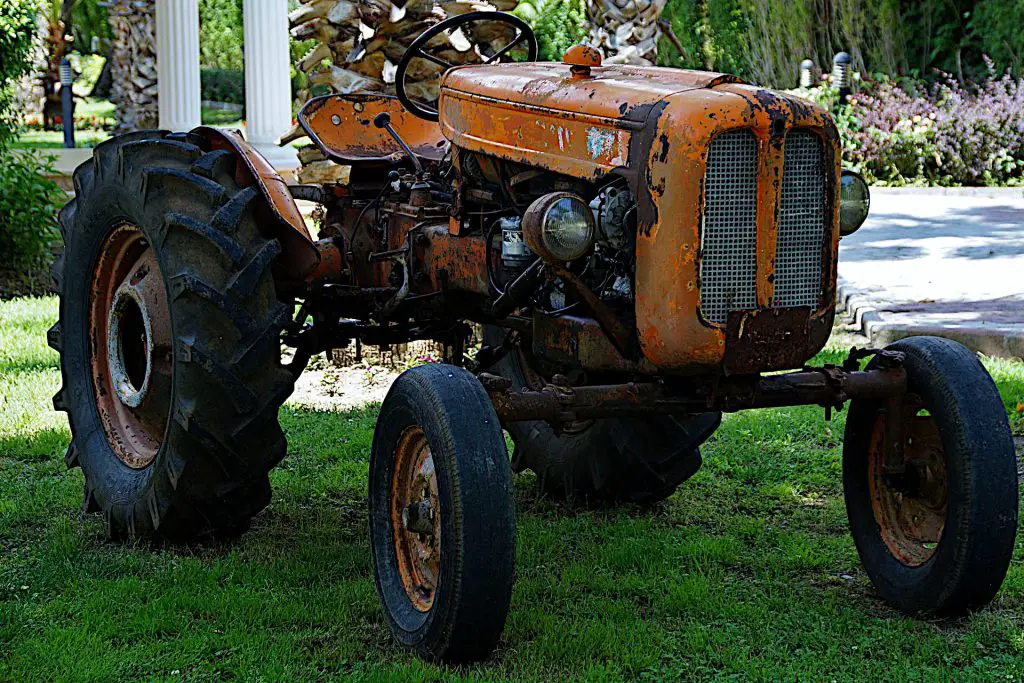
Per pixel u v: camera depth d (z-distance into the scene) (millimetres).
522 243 3965
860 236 12516
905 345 4094
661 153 3490
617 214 3604
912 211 14328
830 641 3822
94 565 4461
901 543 4215
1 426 6336
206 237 4340
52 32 26984
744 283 3580
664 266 3508
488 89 4301
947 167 16938
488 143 4238
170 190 4516
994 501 3771
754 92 3547
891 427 4117
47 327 8734
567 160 3838
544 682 3533
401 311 5012
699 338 3535
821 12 21297
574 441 5230
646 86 3725
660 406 3826
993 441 3811
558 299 3965
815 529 4984
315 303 5344
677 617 4035
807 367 4047
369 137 5602
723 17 22016
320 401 7027
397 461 3953
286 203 4574
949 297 9148
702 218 3486
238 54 32344
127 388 4957
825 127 3600
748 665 3639
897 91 18344
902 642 3822
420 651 3674
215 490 4473
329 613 4035
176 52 15398
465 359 5504
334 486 5492
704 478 5625
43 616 3996
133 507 4645
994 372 7160
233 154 4727
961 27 20656
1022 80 17750
